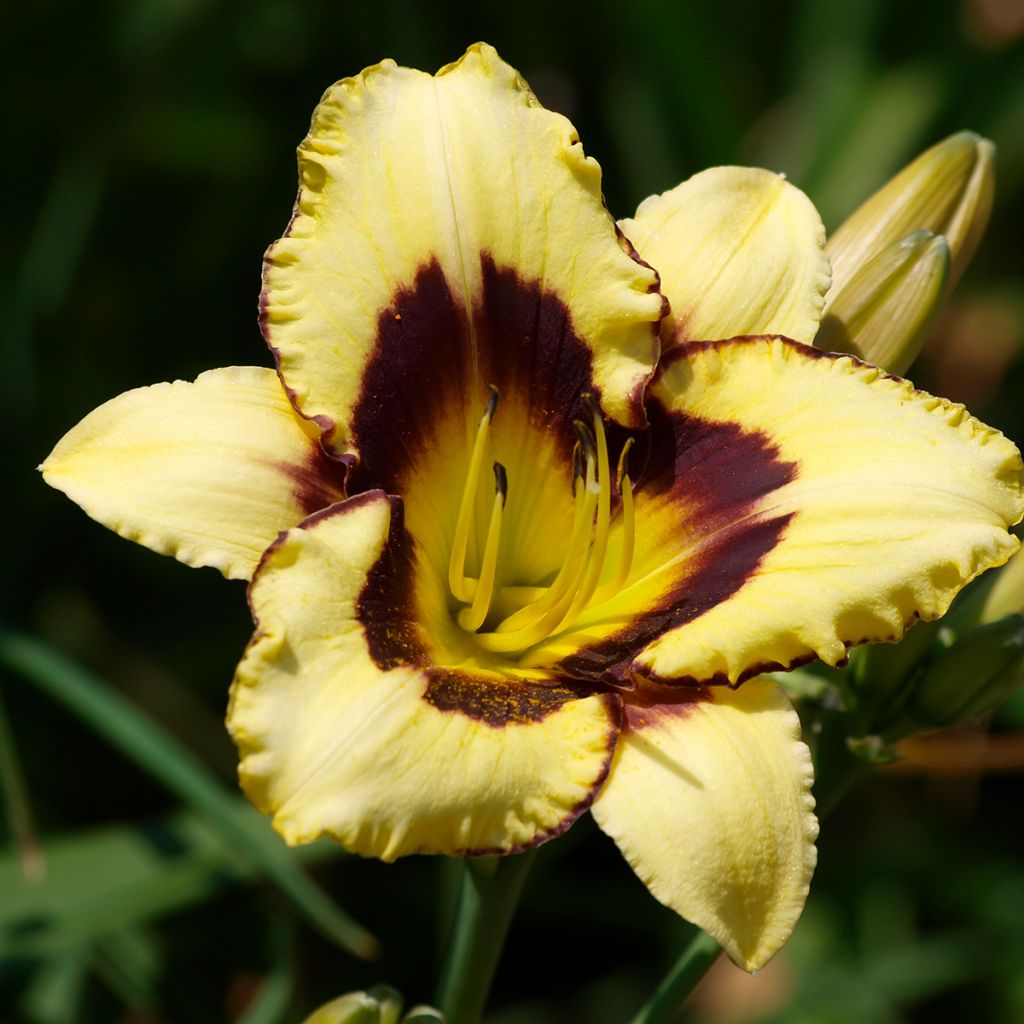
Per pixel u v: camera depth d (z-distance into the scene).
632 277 0.59
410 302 0.59
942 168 0.63
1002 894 0.73
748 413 0.59
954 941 0.71
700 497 0.59
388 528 0.58
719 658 0.57
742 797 0.56
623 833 0.56
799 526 0.58
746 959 0.56
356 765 0.55
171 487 0.58
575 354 0.60
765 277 0.60
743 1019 0.71
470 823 0.56
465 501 0.59
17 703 0.73
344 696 0.56
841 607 0.57
